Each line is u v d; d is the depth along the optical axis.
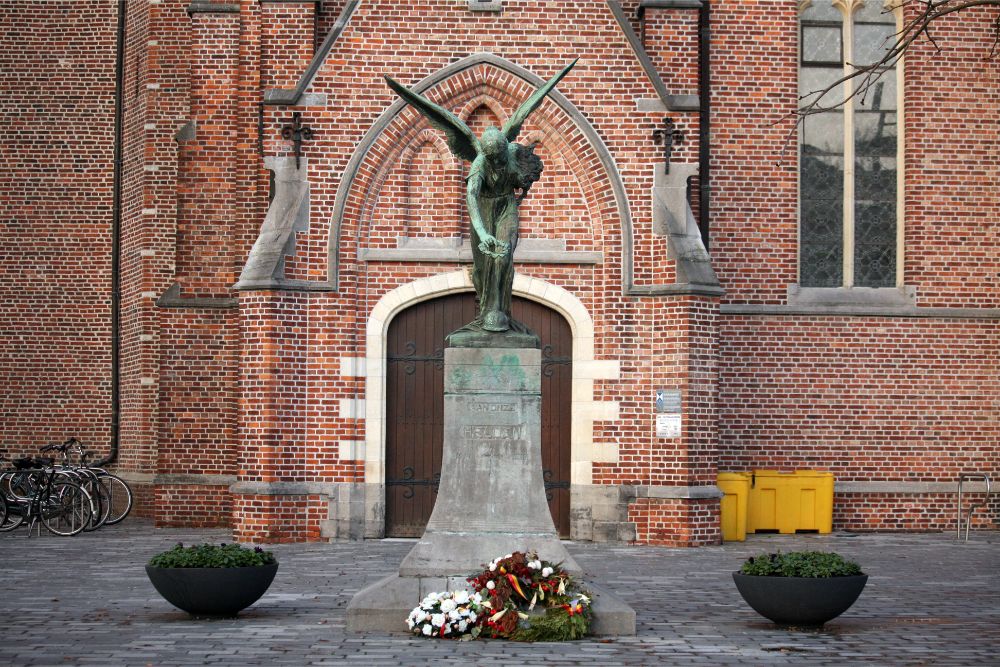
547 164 22.45
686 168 22.25
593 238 22.28
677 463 21.53
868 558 19.86
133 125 28.52
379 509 21.83
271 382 21.41
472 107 22.45
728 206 24.38
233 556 13.48
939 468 24.56
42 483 23.08
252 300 21.52
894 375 24.53
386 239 22.19
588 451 21.94
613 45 22.38
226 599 13.38
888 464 24.42
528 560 12.88
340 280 21.94
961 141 24.95
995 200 25.00
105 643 12.06
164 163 27.03
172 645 11.96
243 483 21.38
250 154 23.86
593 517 21.84
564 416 22.31
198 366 24.19
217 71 24.70
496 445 13.44
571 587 12.86
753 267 24.36
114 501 27.91
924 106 24.92
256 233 23.72
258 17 24.06
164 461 24.14
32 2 29.64
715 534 21.55
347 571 17.52
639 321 21.98
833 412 24.36
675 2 22.80
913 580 17.23
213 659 11.33
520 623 12.49
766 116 24.48
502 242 13.55
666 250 21.97
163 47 27.02
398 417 22.19
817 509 23.75
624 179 22.23
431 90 22.25
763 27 24.53
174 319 24.20
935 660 11.62
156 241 27.03
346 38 22.12
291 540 21.38
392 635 12.63
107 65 29.59
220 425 24.14
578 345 22.14
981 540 22.78
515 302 22.47
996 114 25.06
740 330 24.27
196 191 24.53
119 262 29.19
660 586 16.44
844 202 25.05
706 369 21.75
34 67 29.64
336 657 11.45
